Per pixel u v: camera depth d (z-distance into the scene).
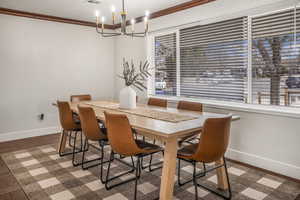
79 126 3.19
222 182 2.40
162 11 4.10
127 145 2.12
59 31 4.68
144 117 2.50
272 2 2.77
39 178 2.68
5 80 4.16
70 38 4.83
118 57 5.42
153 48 4.64
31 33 4.35
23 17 4.25
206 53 3.68
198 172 2.84
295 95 2.72
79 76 5.02
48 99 4.65
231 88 3.38
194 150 2.25
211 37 3.59
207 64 3.68
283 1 2.68
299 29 2.63
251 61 3.10
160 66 4.52
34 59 4.43
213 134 1.96
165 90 4.45
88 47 5.10
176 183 2.57
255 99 3.11
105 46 5.37
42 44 4.49
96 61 5.25
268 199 2.23
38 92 4.52
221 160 2.38
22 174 2.78
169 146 2.00
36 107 4.52
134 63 4.96
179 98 4.14
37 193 2.35
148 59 4.66
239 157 3.16
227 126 2.05
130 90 3.13
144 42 4.68
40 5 3.80
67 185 2.51
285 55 2.77
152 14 4.29
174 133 1.83
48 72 4.61
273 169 2.83
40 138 4.38
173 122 2.22
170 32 4.26
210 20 3.52
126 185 2.52
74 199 2.23
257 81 3.06
